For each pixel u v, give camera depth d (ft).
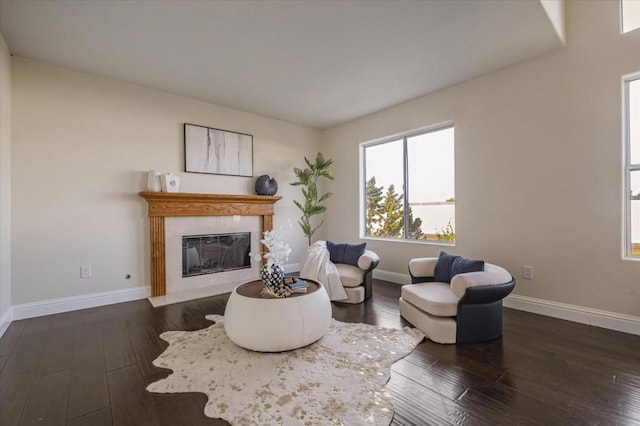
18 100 10.06
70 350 7.68
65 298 10.77
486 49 9.77
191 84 12.43
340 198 18.15
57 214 10.69
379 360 6.98
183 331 8.89
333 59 10.41
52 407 5.41
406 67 10.99
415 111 14.02
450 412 5.20
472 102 11.95
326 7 7.72
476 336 7.95
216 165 14.69
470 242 12.04
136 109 12.45
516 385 6.00
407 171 14.98
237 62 10.61
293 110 15.61
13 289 9.88
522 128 10.55
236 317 7.41
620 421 4.96
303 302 7.54
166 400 5.59
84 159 11.24
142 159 12.57
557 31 8.93
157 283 12.60
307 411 5.21
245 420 4.99
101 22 8.29
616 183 8.73
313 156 18.85
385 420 4.99
